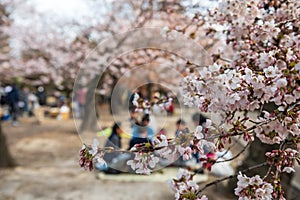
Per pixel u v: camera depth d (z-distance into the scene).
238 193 1.16
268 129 1.27
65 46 9.50
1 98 12.20
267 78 1.08
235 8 1.48
